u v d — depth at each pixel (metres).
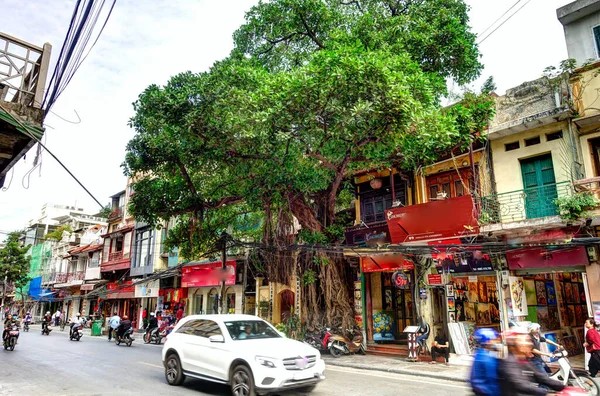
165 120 12.59
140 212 15.41
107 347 18.12
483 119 12.55
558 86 12.13
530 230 11.73
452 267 13.68
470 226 12.40
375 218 16.66
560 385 4.34
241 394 7.55
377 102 10.20
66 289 43.38
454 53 14.04
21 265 44.62
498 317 13.57
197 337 9.07
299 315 17.03
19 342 20.59
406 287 14.67
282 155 12.66
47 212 58.97
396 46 13.18
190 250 16.83
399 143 11.98
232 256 22.97
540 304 13.40
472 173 13.64
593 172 11.51
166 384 9.22
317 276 16.59
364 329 15.77
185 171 14.92
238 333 8.66
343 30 14.91
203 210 16.23
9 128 6.36
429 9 14.32
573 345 13.62
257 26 16.05
